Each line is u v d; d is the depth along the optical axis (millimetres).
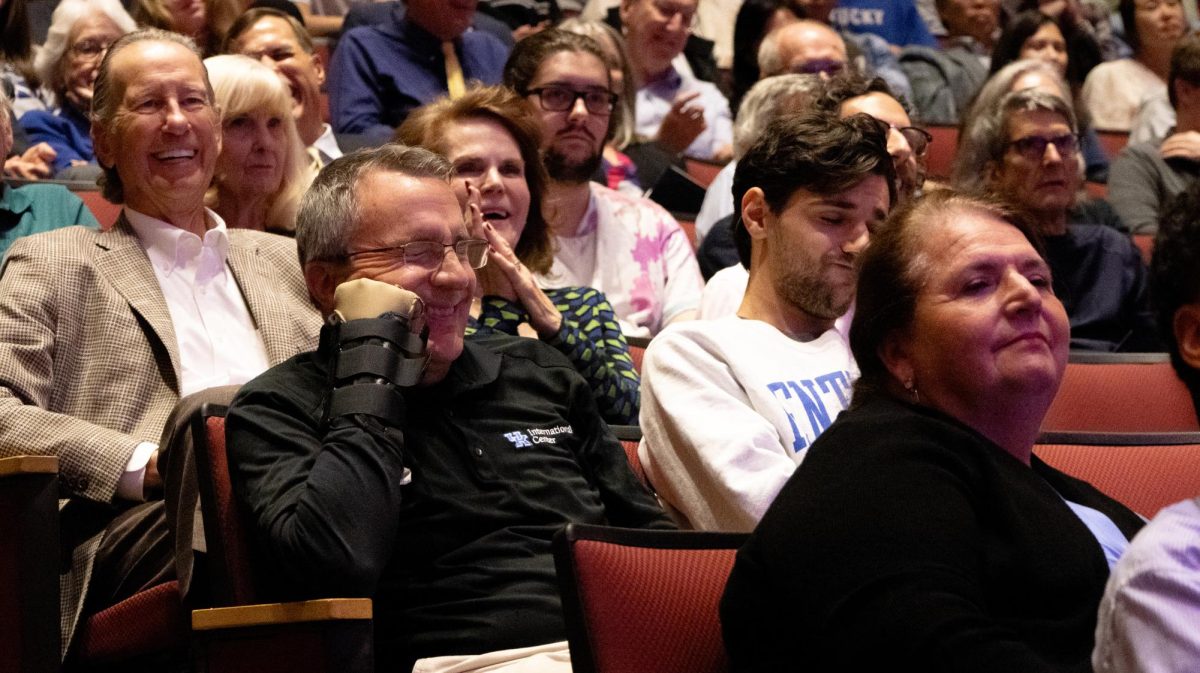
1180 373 3170
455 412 2459
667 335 2693
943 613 1689
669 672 1928
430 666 2230
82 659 2617
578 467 2525
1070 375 3248
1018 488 1946
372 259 2439
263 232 3529
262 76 3709
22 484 2277
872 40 7109
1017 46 6812
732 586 1915
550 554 2371
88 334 2990
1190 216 3051
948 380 2066
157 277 3145
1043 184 4469
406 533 2336
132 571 2660
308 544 2100
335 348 2305
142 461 2742
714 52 7410
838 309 2729
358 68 5316
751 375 2619
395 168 2492
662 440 2629
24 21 4984
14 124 4676
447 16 5367
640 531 2002
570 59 4129
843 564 1782
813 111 2787
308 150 4379
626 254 4160
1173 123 6633
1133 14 7383
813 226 2707
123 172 3227
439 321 2436
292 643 1943
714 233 4461
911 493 1836
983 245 2078
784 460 2523
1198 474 2619
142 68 3238
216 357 3137
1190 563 1423
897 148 3598
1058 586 1874
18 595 2258
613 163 5285
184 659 2541
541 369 2605
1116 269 4535
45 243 3057
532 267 3467
